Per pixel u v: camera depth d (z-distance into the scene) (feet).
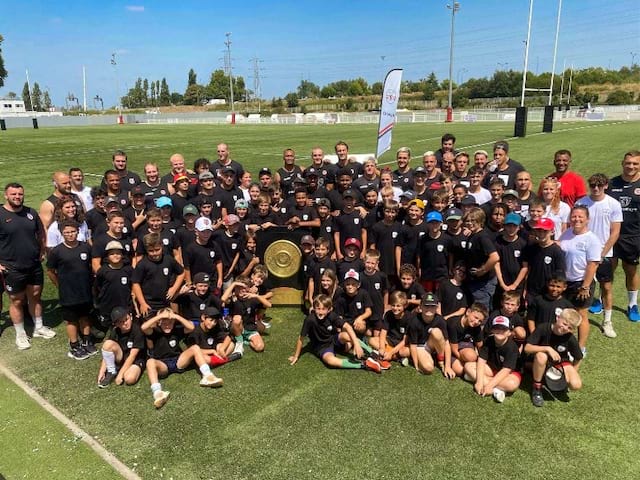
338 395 15.42
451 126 145.28
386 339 18.31
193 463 12.43
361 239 22.76
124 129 170.50
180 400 15.23
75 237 17.75
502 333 15.38
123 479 11.88
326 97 447.42
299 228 23.29
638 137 92.48
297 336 19.83
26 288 19.06
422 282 20.49
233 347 18.16
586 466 12.26
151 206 24.53
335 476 11.97
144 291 18.58
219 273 20.65
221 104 413.18
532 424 13.91
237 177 29.19
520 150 75.10
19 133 147.13
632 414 14.33
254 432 13.61
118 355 16.34
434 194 20.83
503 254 18.51
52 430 13.71
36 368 17.31
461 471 12.12
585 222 17.31
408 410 14.60
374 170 26.21
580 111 179.22
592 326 20.17
